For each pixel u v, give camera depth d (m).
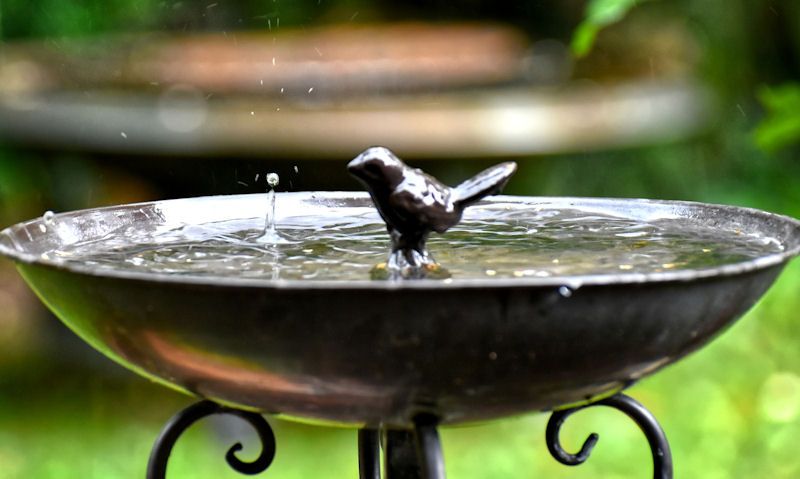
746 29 15.66
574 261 3.60
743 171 15.50
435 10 15.72
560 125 9.48
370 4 15.52
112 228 4.18
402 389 2.98
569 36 15.21
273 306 2.78
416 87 10.11
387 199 3.51
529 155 9.31
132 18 14.03
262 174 9.21
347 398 3.05
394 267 3.53
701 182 15.00
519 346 2.88
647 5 14.78
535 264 3.57
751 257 3.60
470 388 2.99
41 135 9.45
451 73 10.28
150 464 3.80
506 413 3.20
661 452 3.87
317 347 2.86
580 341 2.91
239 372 3.01
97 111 9.26
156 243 4.01
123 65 10.53
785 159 15.65
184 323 2.91
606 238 4.02
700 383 10.20
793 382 9.95
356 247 3.96
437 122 9.03
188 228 4.30
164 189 9.64
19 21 13.84
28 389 10.96
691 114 12.17
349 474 8.66
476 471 8.69
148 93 10.13
